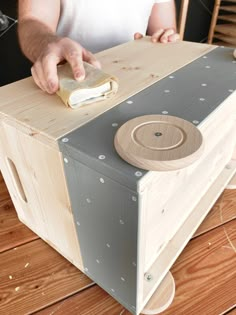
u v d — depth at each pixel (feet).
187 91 1.42
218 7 5.03
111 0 2.56
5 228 1.87
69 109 1.29
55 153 1.15
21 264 1.65
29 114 1.27
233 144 2.13
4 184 2.17
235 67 1.68
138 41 2.21
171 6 3.08
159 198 1.19
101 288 1.56
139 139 1.02
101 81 1.31
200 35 5.62
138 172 0.92
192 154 0.94
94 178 1.05
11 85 1.55
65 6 2.49
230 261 1.64
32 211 1.69
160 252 1.61
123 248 1.20
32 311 1.43
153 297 1.48
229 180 2.12
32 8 2.16
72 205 1.30
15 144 1.36
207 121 1.22
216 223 1.85
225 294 1.49
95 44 2.70
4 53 3.08
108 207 1.09
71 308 1.46
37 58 1.56
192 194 1.72
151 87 1.47
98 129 1.15
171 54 1.92
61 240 1.61
